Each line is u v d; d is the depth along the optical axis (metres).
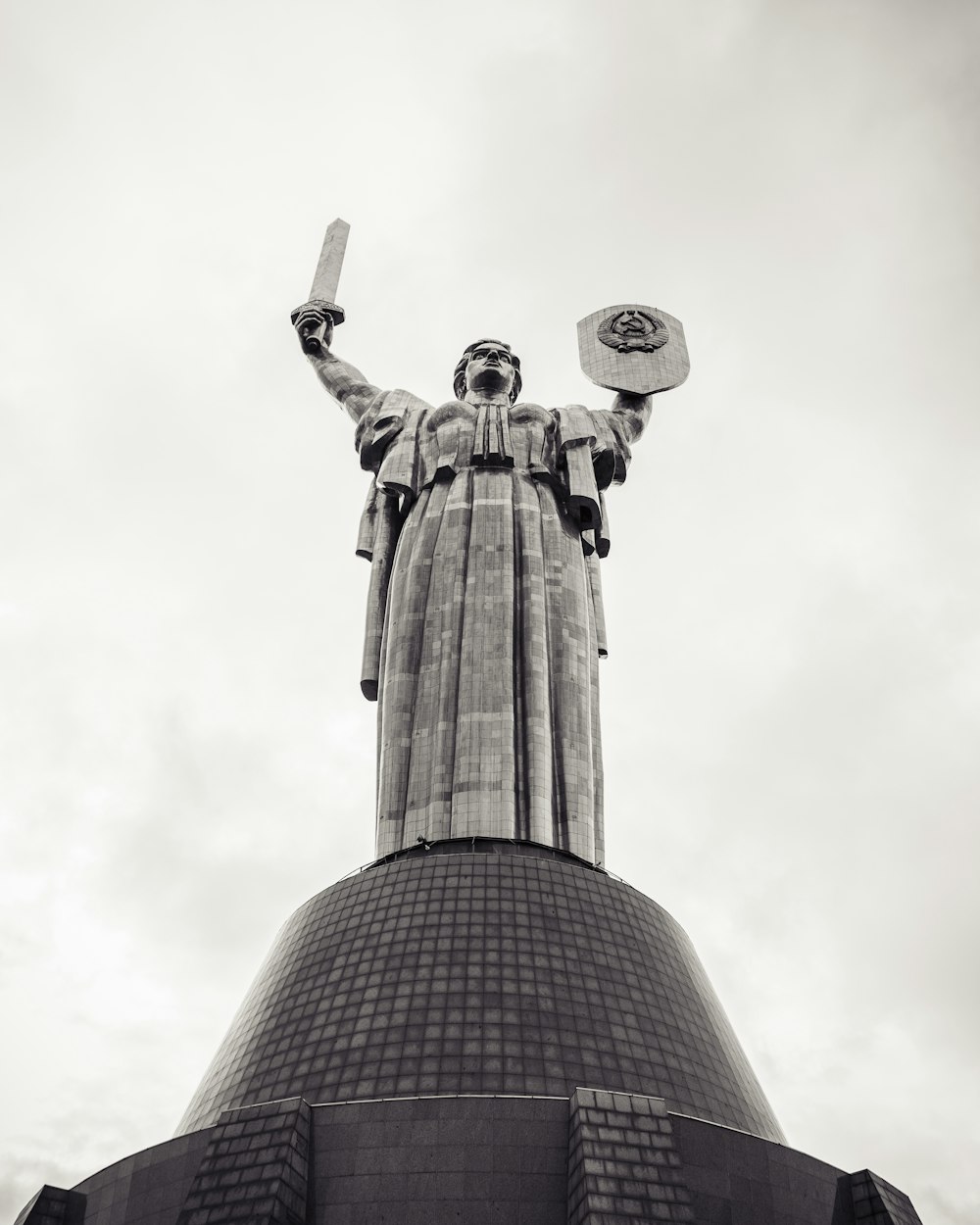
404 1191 43.59
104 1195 48.50
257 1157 43.81
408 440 79.50
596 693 75.75
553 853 65.50
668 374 86.31
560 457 78.69
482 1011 51.62
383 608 77.94
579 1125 43.81
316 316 89.19
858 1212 47.62
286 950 60.34
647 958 57.72
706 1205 44.25
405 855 65.44
